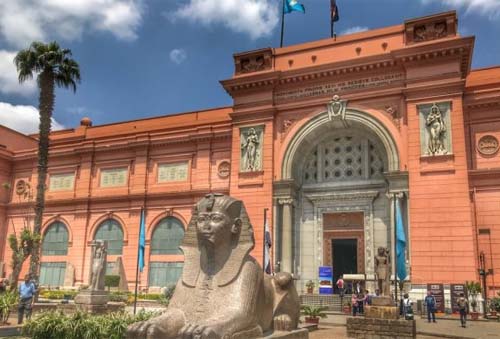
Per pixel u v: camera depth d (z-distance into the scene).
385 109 30.16
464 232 26.27
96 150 41.50
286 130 32.66
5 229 44.06
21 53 31.77
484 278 26.05
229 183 34.50
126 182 39.81
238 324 7.09
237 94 34.41
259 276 8.12
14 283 29.55
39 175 31.25
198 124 37.94
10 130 47.69
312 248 32.44
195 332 6.45
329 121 31.38
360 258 31.14
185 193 36.91
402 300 21.06
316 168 33.88
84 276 39.16
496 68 32.53
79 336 12.73
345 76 31.47
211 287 7.73
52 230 42.12
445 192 27.19
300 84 32.78
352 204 32.03
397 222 21.73
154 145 39.16
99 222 40.06
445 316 24.58
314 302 29.48
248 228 8.15
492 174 27.91
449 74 28.42
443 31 29.48
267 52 34.16
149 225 37.78
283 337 8.15
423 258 26.73
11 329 14.69
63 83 32.94
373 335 16.44
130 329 6.92
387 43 31.22
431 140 28.14
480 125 29.23
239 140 33.69
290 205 31.58
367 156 32.38
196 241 8.33
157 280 36.38
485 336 18.08
